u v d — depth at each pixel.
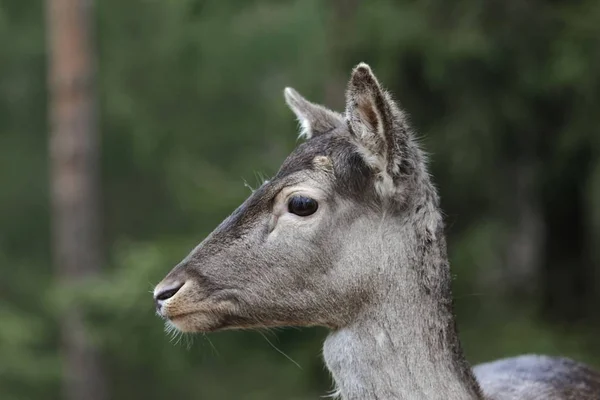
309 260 8.60
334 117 9.53
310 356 20.81
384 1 19.42
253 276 8.63
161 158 35.12
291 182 8.64
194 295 8.66
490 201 20.88
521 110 18.91
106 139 36.28
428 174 8.88
